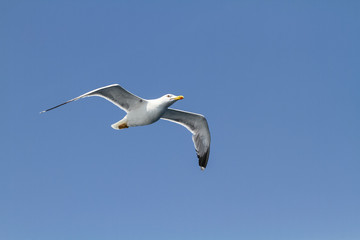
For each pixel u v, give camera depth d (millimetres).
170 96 12344
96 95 11812
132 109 12484
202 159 14438
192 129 14344
